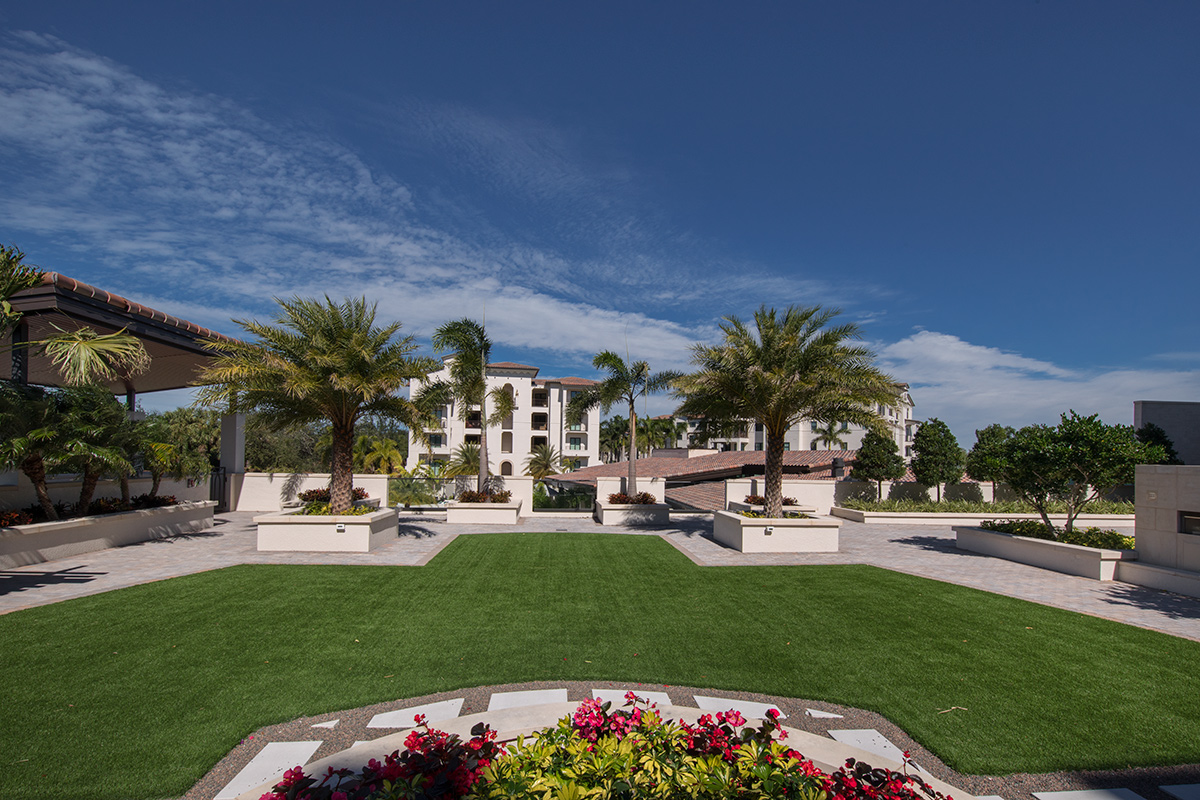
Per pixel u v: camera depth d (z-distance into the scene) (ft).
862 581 35.58
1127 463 38.24
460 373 65.82
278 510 66.80
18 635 22.90
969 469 80.28
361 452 122.72
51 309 37.88
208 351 52.65
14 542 34.60
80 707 17.02
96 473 40.68
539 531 57.16
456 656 21.93
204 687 18.60
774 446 49.52
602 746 11.30
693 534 56.08
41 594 29.04
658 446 215.72
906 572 38.50
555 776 10.52
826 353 47.26
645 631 25.32
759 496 71.51
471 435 183.01
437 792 9.88
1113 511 68.64
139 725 16.03
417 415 51.44
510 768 10.83
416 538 50.96
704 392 52.08
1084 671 21.24
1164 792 13.85
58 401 37.78
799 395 46.50
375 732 15.96
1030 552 41.83
